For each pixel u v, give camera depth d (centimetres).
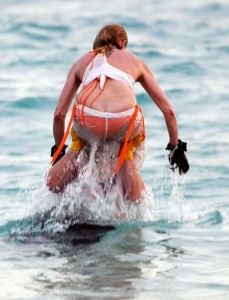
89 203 1780
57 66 3919
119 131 1709
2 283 1355
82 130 1722
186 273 1411
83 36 4688
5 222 1750
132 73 1767
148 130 2811
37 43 4472
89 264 1457
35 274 1402
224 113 3078
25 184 2131
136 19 5325
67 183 1786
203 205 1911
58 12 5572
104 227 1711
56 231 1681
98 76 1747
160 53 4209
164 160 2380
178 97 3344
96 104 1705
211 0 6106
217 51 4316
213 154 2478
